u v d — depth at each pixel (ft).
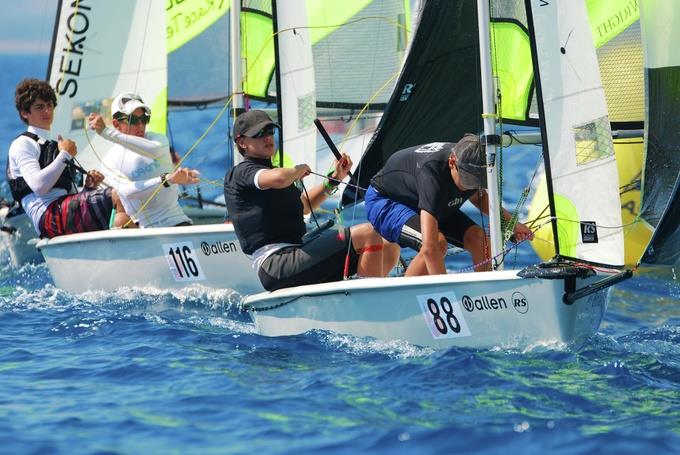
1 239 111.34
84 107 113.70
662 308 90.38
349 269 75.87
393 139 89.04
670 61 76.69
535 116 89.45
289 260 74.69
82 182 109.91
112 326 79.77
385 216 75.41
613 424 56.39
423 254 70.95
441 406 59.31
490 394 61.05
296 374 66.13
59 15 112.68
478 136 71.36
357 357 69.51
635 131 93.35
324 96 105.60
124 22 113.60
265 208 74.95
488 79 70.18
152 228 90.94
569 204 69.31
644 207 78.28
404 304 70.69
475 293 68.39
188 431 56.13
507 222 76.33
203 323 81.76
